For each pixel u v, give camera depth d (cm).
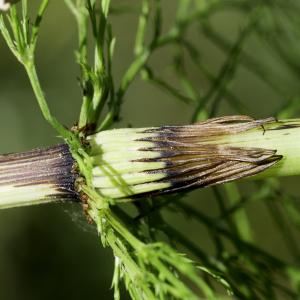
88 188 7
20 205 7
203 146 7
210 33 11
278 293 15
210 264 9
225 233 9
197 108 10
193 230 16
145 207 8
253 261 9
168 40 10
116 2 16
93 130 8
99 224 7
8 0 7
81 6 8
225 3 11
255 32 12
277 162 7
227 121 7
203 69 11
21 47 7
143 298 7
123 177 7
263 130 7
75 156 7
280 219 10
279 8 11
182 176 7
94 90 8
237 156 7
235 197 10
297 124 7
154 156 7
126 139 7
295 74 12
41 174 7
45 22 15
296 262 11
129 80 9
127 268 7
